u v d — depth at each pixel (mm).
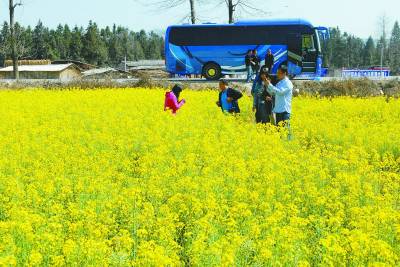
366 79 34000
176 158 13773
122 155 13758
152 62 100812
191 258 7320
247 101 26156
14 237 7734
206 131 17391
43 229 7996
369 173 12148
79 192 10148
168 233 7875
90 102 26172
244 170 11641
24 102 26344
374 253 7027
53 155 13328
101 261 6926
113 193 10094
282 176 11273
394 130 17375
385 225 8219
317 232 8234
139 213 9219
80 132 16328
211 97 28438
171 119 19266
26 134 16438
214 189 10547
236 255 7055
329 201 9727
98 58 159000
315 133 17141
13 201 9695
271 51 37219
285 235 7387
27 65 91750
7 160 12359
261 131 16438
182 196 9625
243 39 37500
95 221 8656
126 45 176750
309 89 33750
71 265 6906
